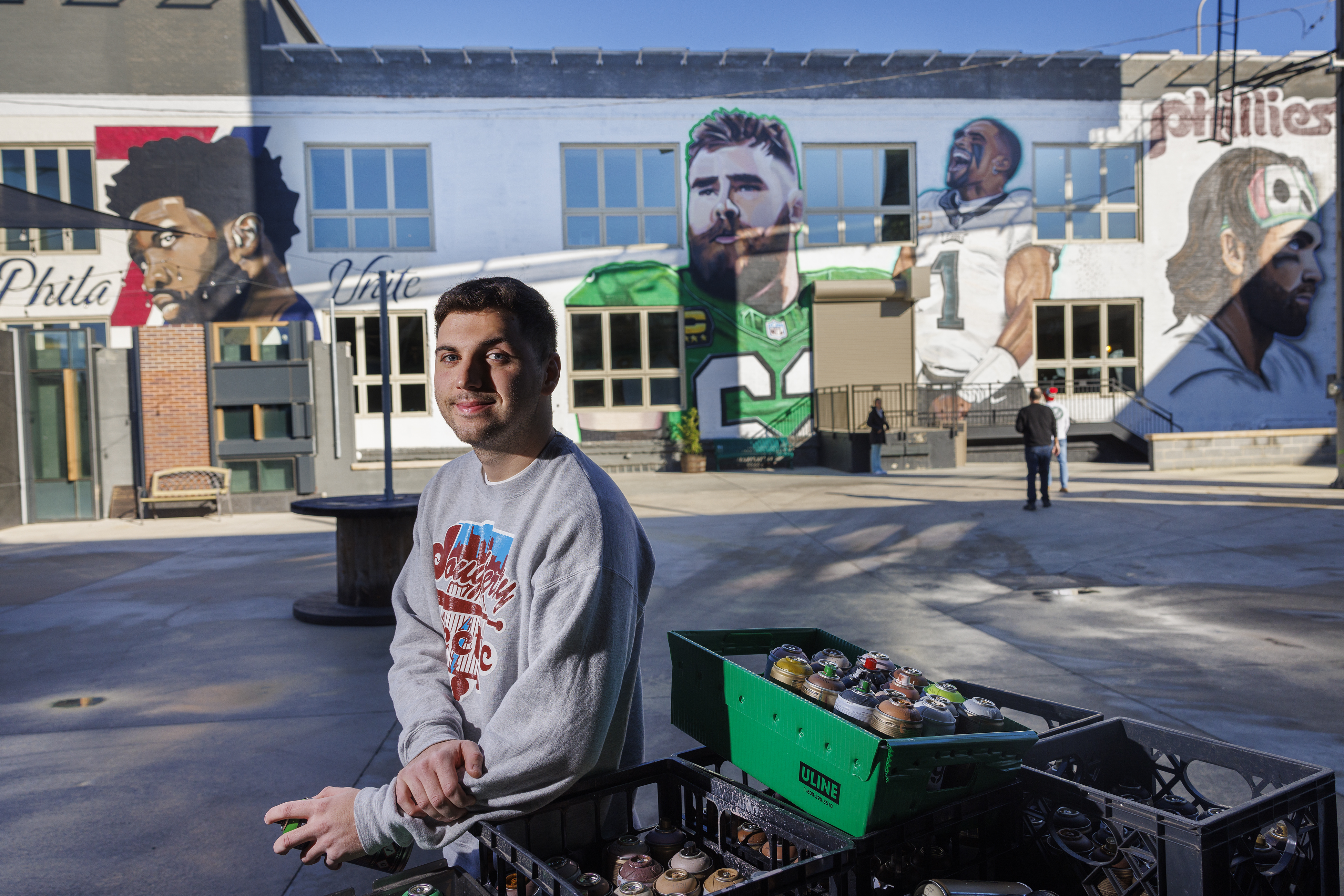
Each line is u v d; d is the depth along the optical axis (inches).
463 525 55.9
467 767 47.6
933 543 337.1
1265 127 756.6
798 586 267.9
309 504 231.0
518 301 51.8
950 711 52.4
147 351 531.8
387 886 49.4
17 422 508.7
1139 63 746.8
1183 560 293.4
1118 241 754.2
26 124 649.0
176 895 93.0
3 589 288.5
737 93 721.6
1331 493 442.3
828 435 705.0
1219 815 49.1
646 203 721.6
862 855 48.1
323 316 681.6
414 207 697.0
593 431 711.7
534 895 48.9
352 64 682.2
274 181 673.6
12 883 95.6
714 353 723.4
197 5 663.1
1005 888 50.7
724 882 50.7
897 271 734.5
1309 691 157.8
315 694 168.1
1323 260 762.8
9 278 648.4
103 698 166.7
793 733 54.2
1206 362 756.6
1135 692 159.0
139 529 473.1
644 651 195.5
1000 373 740.0
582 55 706.8
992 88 737.6
